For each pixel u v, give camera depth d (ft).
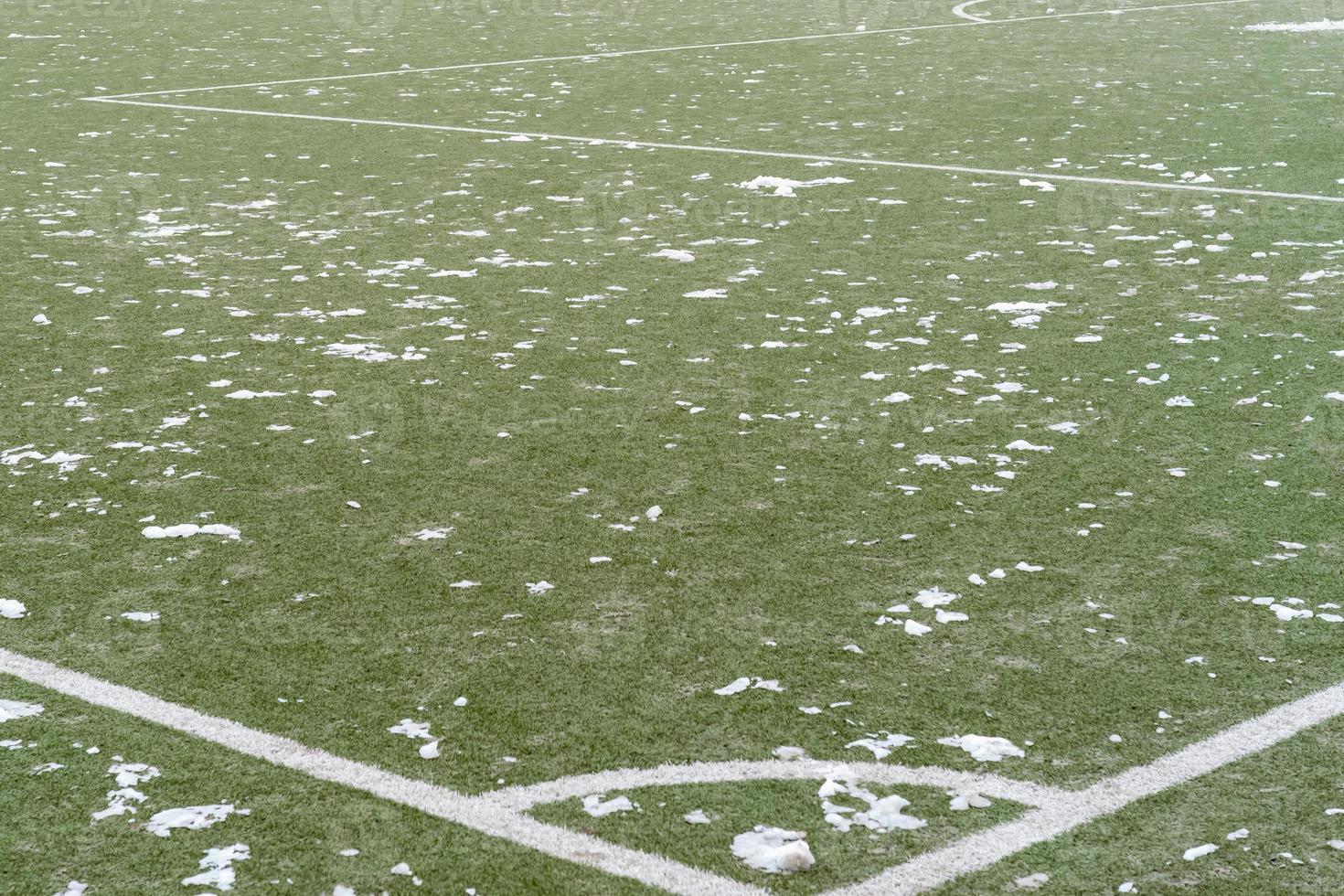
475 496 13.02
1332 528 12.07
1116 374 15.93
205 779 8.67
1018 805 8.36
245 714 9.44
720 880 7.68
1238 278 19.51
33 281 20.27
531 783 8.63
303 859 7.87
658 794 8.50
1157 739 9.05
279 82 39.63
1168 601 10.88
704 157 28.66
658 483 13.26
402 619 10.75
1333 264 20.11
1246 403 14.96
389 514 12.67
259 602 11.06
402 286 19.86
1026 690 9.66
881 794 8.49
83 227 23.52
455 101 36.01
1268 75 37.42
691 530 12.25
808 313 18.40
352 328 18.02
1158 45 44.73
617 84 38.60
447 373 16.34
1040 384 15.67
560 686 9.77
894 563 11.58
